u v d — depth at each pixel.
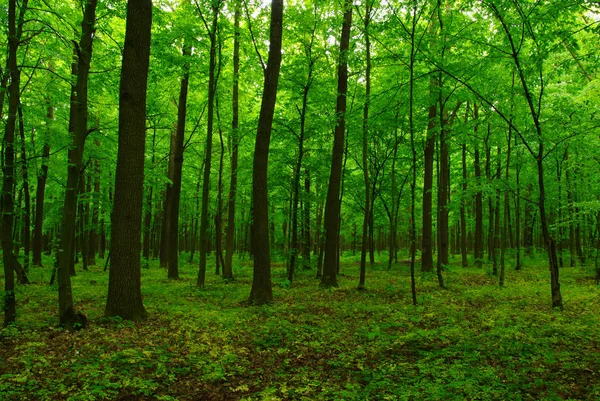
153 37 13.90
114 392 5.10
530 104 10.37
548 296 12.45
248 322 9.09
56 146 14.62
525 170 19.23
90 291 12.79
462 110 22.56
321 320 9.30
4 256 7.97
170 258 17.23
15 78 8.14
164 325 8.62
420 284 15.02
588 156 16.08
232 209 16.66
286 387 5.60
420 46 11.89
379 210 24.80
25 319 8.68
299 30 14.61
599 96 14.09
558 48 9.68
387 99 15.43
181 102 17.84
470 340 7.43
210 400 5.18
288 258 17.47
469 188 13.86
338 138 14.57
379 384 5.52
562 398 4.95
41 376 5.55
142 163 9.25
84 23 8.33
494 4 9.68
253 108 21.52
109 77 13.13
